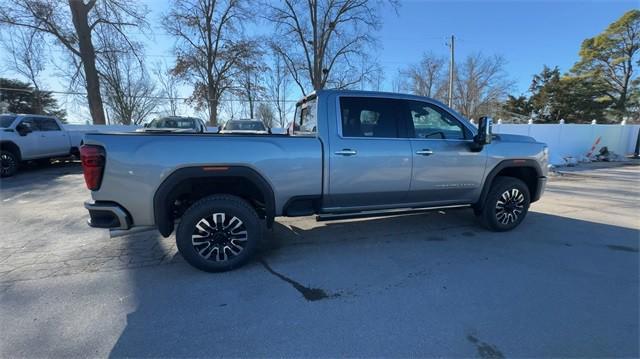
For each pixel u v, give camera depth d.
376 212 4.07
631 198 7.44
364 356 2.18
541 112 41.94
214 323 2.54
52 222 5.21
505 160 4.49
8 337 2.35
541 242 4.33
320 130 3.68
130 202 3.13
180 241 3.29
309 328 2.48
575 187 9.02
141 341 2.33
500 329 2.46
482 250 4.04
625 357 2.17
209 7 26.80
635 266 3.59
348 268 3.52
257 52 27.86
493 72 39.31
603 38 40.88
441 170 4.17
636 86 40.53
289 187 3.57
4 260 3.73
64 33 18.20
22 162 10.73
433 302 2.84
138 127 16.09
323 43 26.88
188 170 3.21
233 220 3.39
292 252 3.97
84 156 3.04
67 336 2.37
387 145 3.88
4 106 36.31
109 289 3.06
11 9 16.59
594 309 2.73
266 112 34.47
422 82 40.38
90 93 18.45
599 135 17.11
